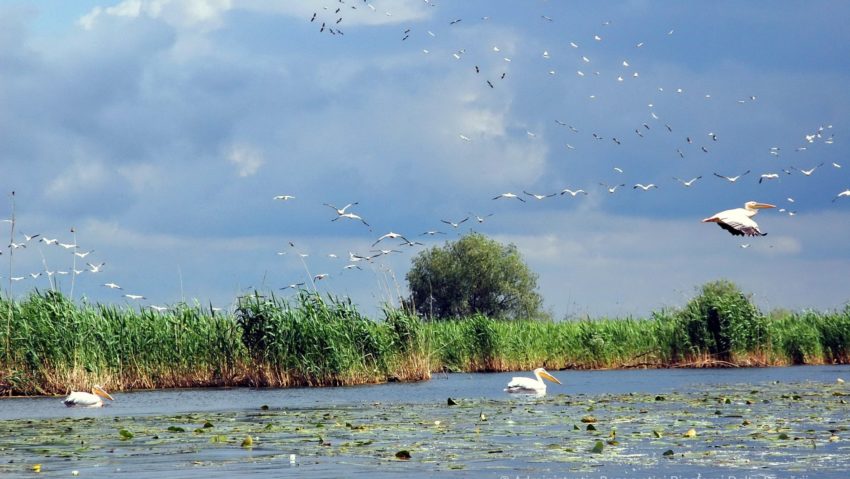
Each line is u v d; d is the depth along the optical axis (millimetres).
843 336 50000
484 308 99125
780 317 51938
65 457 18688
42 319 34906
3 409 29500
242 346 38344
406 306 40406
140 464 17750
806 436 20453
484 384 38094
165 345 37719
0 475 16719
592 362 48688
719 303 49125
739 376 41125
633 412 26062
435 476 16297
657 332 49594
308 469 17031
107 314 36969
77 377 34781
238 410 28297
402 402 30547
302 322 38062
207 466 17438
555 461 17672
